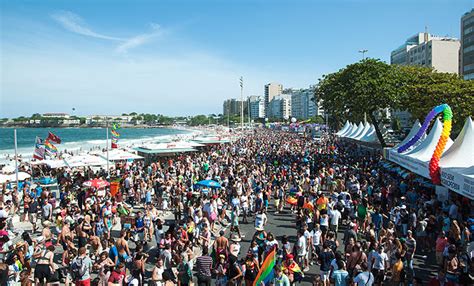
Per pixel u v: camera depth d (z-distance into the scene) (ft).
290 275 32.76
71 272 35.14
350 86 135.54
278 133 368.48
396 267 33.37
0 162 156.76
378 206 49.14
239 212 62.39
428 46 341.62
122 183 80.33
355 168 92.38
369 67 132.67
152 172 90.58
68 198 63.31
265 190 69.41
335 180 74.38
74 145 279.28
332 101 153.69
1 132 609.42
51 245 34.96
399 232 48.16
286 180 79.71
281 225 59.36
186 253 34.83
